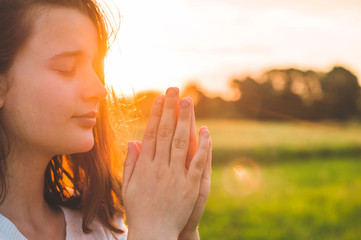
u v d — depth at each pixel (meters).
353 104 57.34
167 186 1.07
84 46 0.94
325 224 8.77
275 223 8.73
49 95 0.89
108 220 1.29
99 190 1.24
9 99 0.89
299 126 45.62
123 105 1.46
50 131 0.90
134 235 1.04
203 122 43.81
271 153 22.91
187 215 1.08
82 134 0.94
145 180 1.08
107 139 1.30
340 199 11.62
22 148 0.95
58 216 1.15
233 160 20.92
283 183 14.64
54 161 1.21
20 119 0.90
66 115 0.91
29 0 0.89
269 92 55.97
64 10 0.92
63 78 0.91
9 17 0.87
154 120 1.10
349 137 34.59
